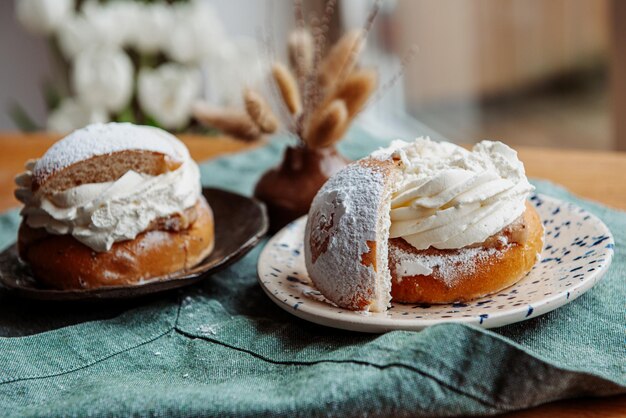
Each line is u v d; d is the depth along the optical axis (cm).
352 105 52
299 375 37
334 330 41
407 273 41
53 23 77
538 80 83
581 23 76
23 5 77
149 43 77
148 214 46
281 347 40
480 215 41
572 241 44
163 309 44
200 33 76
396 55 104
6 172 70
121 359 41
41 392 39
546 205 48
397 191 42
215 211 54
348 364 36
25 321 46
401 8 100
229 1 105
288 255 47
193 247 47
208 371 39
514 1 84
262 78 76
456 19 93
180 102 76
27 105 121
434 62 97
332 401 34
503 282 41
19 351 41
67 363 40
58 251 46
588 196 55
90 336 42
